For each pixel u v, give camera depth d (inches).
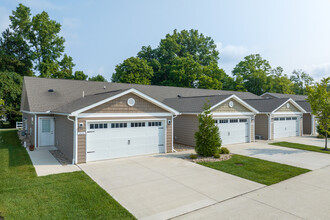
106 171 389.1
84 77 2135.8
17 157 483.5
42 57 1656.0
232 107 686.5
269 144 697.6
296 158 502.9
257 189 313.3
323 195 293.0
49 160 463.5
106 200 269.0
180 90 1027.3
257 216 235.3
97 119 457.4
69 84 802.2
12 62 1412.4
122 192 297.6
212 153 505.0
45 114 613.3
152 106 532.1
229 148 623.2
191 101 733.3
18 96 1284.4
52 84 764.0
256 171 398.9
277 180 352.2
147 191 301.9
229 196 287.7
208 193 296.8
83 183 325.4
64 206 251.8
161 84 2041.1
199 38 2433.6
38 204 255.8
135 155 511.8
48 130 620.4
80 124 438.9
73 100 672.4
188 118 665.0
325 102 608.1
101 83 886.4
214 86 1811.0
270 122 808.3
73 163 435.2
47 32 1556.3
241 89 2004.2
